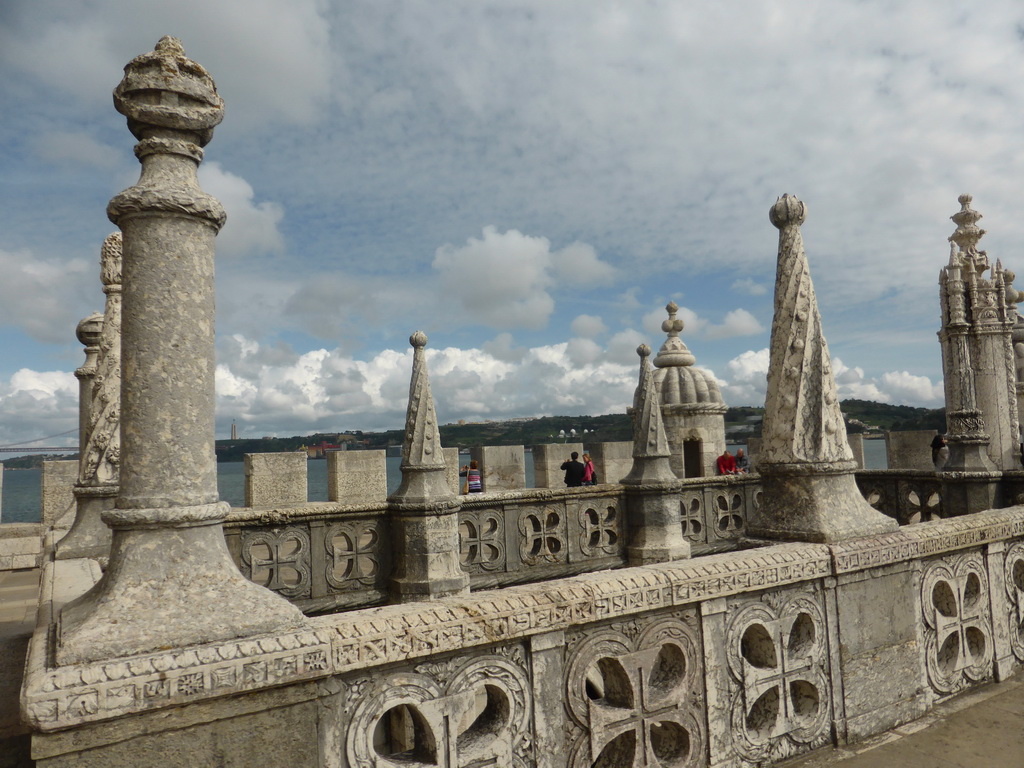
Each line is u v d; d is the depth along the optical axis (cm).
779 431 444
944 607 473
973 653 488
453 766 278
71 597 408
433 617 275
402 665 271
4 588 816
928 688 445
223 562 263
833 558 400
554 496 948
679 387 1385
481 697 520
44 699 206
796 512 432
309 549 752
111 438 657
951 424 846
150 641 231
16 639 435
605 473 1406
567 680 311
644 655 332
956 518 495
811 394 439
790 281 452
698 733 346
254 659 236
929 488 924
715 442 1380
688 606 350
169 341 264
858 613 413
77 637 226
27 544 1021
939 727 417
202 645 236
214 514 264
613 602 319
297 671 243
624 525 1005
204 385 272
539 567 930
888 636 427
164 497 256
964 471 824
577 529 966
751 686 366
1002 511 529
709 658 352
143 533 254
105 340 674
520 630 293
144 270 265
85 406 1034
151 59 266
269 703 243
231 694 234
